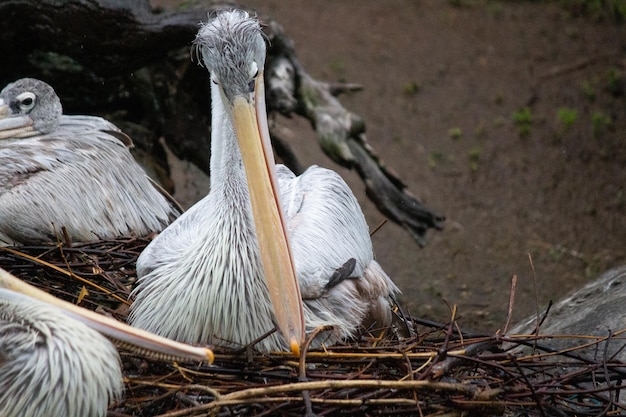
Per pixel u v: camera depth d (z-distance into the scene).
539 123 21.89
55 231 11.21
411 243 18.50
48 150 11.95
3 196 11.45
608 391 9.33
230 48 9.00
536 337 9.53
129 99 15.75
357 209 10.93
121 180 12.38
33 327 8.32
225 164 9.26
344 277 9.82
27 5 14.32
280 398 8.28
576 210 19.41
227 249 9.11
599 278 12.72
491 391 8.35
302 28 24.56
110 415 8.52
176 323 9.26
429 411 8.58
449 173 20.39
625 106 22.33
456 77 23.38
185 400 8.64
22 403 8.15
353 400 8.28
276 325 9.23
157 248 9.91
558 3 26.38
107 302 10.57
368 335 10.21
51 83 15.21
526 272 17.55
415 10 26.03
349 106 22.14
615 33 25.03
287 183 10.77
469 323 15.88
